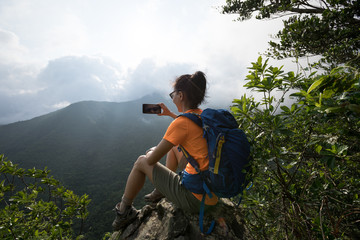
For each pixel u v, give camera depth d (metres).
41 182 2.82
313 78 1.05
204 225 1.50
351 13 2.59
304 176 1.35
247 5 5.22
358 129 0.90
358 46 2.35
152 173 1.49
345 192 1.03
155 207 1.93
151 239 1.55
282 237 1.25
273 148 1.13
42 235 2.04
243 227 1.65
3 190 2.61
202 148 1.24
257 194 1.35
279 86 1.20
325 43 2.77
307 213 1.15
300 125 1.21
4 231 1.92
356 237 0.95
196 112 1.41
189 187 1.32
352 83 0.73
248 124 1.26
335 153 0.89
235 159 1.12
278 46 3.20
